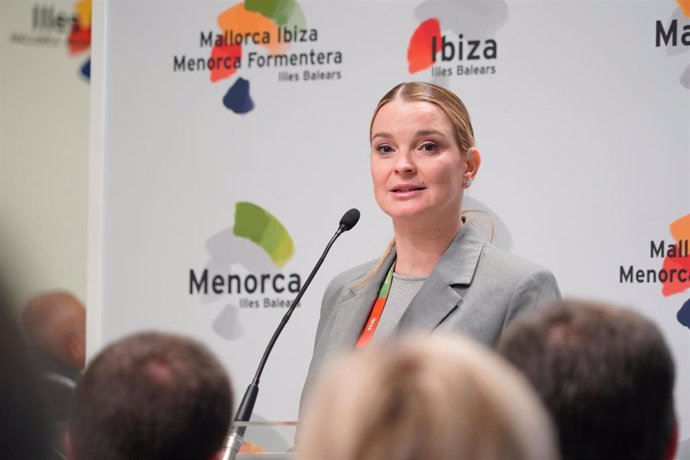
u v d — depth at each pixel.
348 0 9.12
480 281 5.61
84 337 9.29
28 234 9.58
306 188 9.12
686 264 8.47
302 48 9.17
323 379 2.14
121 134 9.35
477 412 1.99
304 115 9.16
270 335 9.08
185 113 9.30
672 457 3.07
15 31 9.80
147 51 9.37
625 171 8.59
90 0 9.74
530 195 8.70
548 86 8.73
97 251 9.24
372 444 1.98
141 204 9.29
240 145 9.22
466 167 6.06
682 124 8.52
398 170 5.85
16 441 2.82
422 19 8.98
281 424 5.79
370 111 9.06
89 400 2.86
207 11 9.31
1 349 2.87
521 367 2.96
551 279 5.61
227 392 2.99
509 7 8.81
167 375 2.88
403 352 2.11
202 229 9.23
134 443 2.82
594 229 8.59
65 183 9.68
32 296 3.15
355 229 9.02
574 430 2.88
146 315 9.21
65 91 9.78
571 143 8.67
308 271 9.06
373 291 5.99
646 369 2.89
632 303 8.52
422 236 5.91
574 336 2.94
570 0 8.73
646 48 8.60
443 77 8.91
